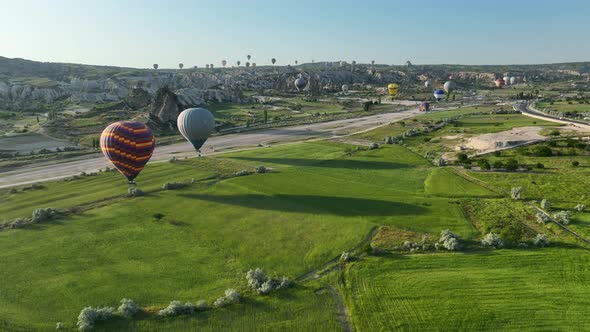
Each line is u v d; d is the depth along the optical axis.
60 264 39.91
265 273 37.66
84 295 34.50
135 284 36.12
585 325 28.62
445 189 61.00
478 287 33.59
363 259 39.44
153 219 51.09
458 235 43.72
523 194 57.28
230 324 30.41
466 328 28.83
